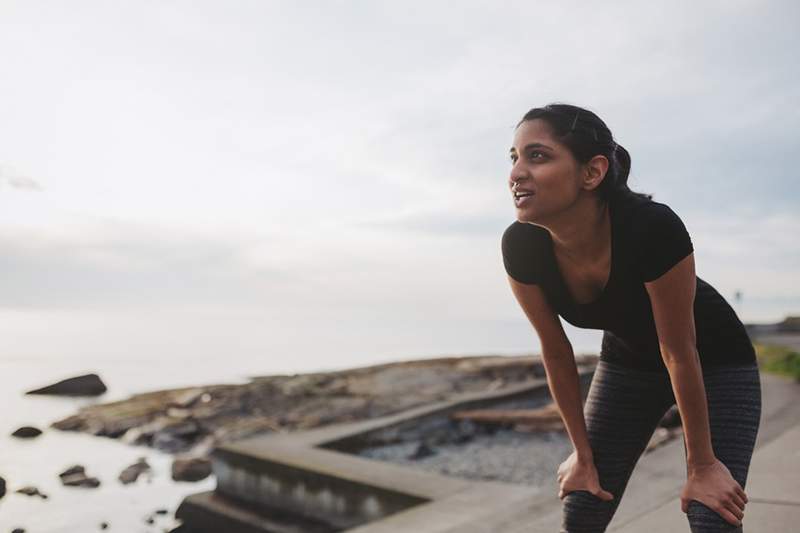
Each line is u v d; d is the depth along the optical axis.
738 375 1.67
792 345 14.28
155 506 6.58
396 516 4.14
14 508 6.42
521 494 4.48
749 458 1.59
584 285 1.67
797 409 5.61
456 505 4.31
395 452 7.46
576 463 1.82
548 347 1.84
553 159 1.47
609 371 1.86
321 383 12.22
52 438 9.98
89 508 6.48
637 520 3.13
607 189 1.52
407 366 13.77
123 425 10.27
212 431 9.72
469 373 12.69
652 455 4.57
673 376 1.58
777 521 2.81
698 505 1.53
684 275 1.50
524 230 1.71
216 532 5.95
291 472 5.70
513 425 8.54
